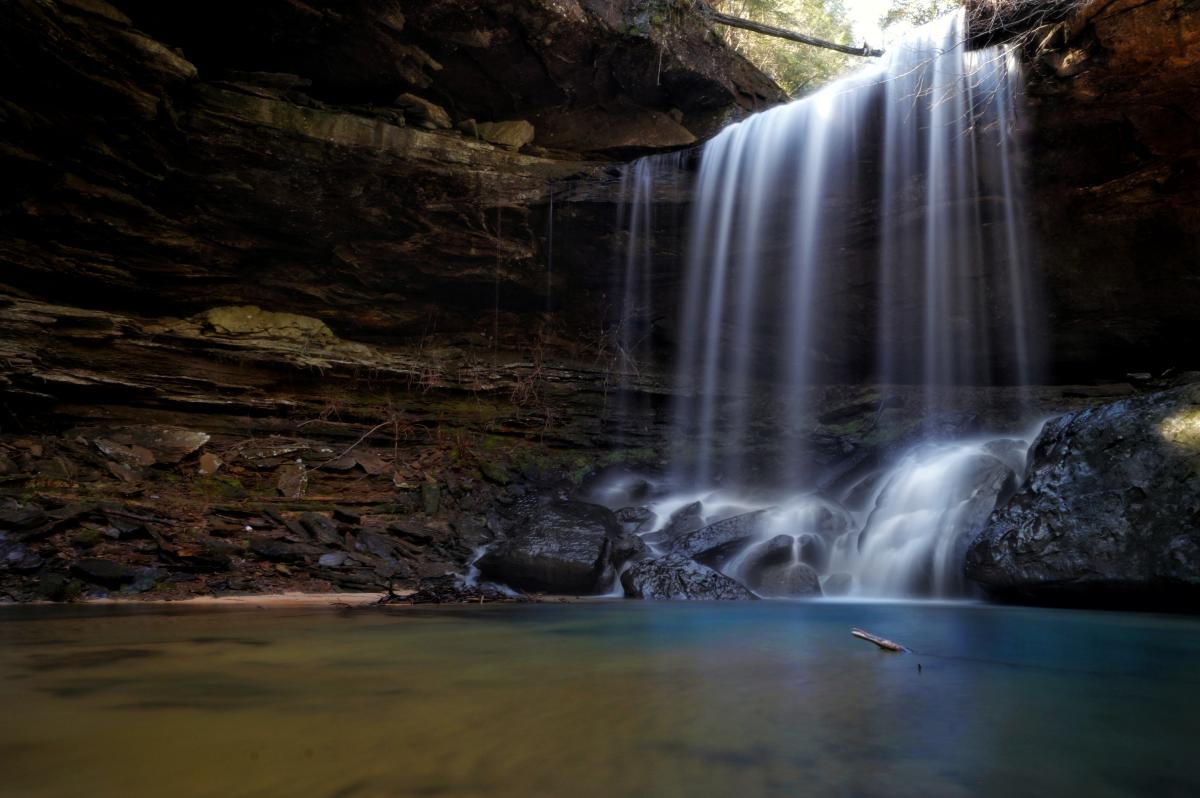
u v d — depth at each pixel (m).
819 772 1.69
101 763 1.69
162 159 8.88
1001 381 11.52
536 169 10.30
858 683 2.72
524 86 10.62
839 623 4.81
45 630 3.96
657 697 2.43
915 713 2.27
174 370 9.27
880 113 9.54
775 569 7.80
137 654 3.20
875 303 11.11
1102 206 9.32
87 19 7.68
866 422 10.92
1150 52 7.14
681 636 4.11
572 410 11.45
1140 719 2.26
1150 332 10.34
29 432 8.14
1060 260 9.97
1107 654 3.58
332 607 5.54
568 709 2.25
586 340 12.16
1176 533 5.55
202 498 7.88
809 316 11.47
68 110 8.11
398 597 6.39
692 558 8.02
